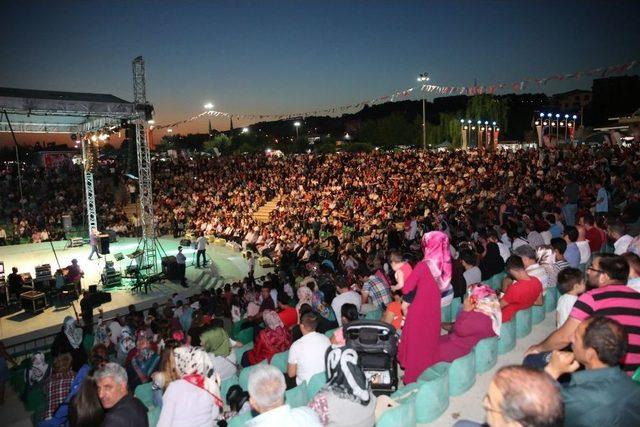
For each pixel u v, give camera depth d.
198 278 20.45
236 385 5.38
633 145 27.95
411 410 4.13
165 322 9.88
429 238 5.34
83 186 34.28
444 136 81.12
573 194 16.08
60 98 18.03
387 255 12.59
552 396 1.87
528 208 16.73
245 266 22.14
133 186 31.81
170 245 27.39
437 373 4.95
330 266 13.45
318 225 23.36
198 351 4.09
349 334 5.05
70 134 25.95
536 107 86.38
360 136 98.19
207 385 3.99
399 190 26.08
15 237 29.33
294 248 21.23
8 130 24.03
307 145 84.00
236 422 4.37
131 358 7.96
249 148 81.75
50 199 36.56
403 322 5.54
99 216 32.28
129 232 31.38
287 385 5.49
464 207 21.19
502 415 1.91
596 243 9.41
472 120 70.31
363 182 29.97
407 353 5.14
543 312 6.97
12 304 16.58
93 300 16.42
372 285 7.69
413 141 86.81
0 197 35.88
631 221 12.66
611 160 25.52
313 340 5.15
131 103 18.97
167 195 36.81
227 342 6.39
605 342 2.59
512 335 6.02
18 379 9.72
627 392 2.52
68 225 30.30
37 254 25.23
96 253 23.86
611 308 3.47
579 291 4.75
